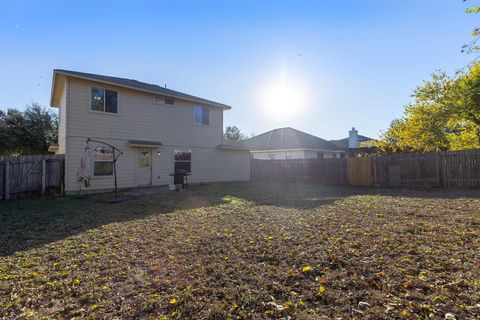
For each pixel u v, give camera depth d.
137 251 3.85
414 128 14.10
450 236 3.99
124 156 12.02
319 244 3.83
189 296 2.49
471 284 2.48
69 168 10.42
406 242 3.77
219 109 16.27
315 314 2.15
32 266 3.37
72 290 2.70
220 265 3.20
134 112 12.39
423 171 11.91
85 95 10.91
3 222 5.87
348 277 2.74
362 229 4.56
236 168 17.23
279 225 5.08
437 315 2.06
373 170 13.29
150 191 11.30
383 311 2.13
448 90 13.05
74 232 4.98
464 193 9.16
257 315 2.17
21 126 20.66
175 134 13.95
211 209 7.15
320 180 15.61
